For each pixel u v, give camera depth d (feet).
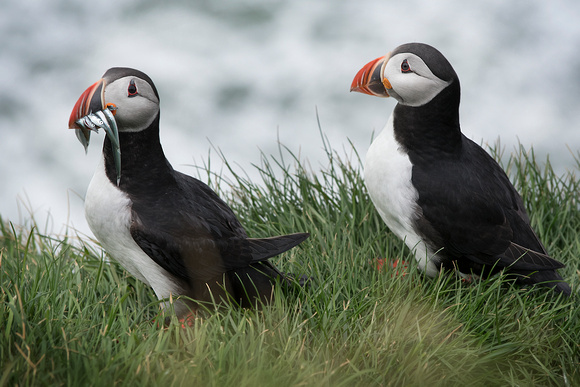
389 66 22.00
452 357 18.58
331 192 27.66
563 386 18.60
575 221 27.20
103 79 18.92
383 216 23.82
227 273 21.01
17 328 17.25
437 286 21.24
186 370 16.37
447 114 21.93
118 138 18.92
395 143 22.48
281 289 20.88
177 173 21.62
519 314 20.72
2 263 21.20
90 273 22.70
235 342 17.66
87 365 16.05
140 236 19.47
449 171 22.03
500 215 22.26
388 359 18.15
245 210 27.32
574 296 22.03
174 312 19.86
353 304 20.11
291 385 16.43
